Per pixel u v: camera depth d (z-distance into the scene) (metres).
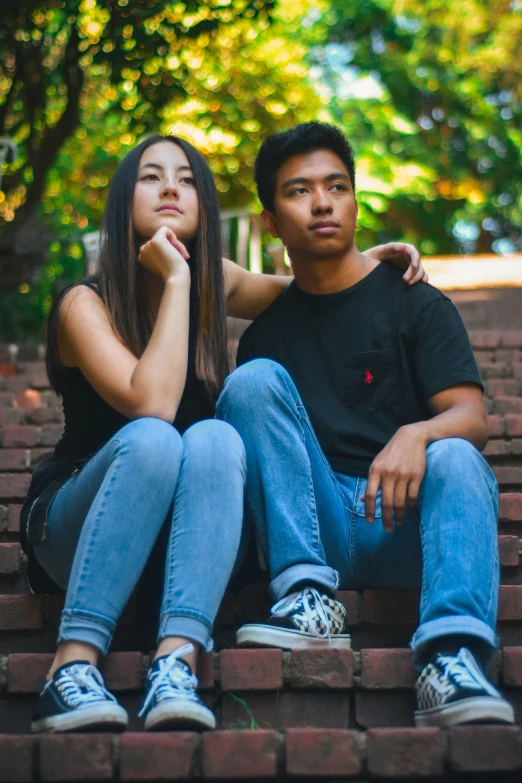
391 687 2.31
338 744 2.04
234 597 2.67
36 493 2.58
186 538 2.24
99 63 7.13
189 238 2.82
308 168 2.84
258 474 2.44
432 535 2.29
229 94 11.68
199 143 11.48
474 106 17.61
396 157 16.17
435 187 17.23
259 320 2.94
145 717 2.11
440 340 2.68
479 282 8.69
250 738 2.05
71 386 2.64
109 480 2.26
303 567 2.37
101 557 2.21
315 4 15.79
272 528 2.39
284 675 2.31
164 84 7.40
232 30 10.66
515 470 3.69
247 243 8.39
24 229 8.39
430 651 2.20
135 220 2.78
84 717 2.05
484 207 18.30
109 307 2.68
